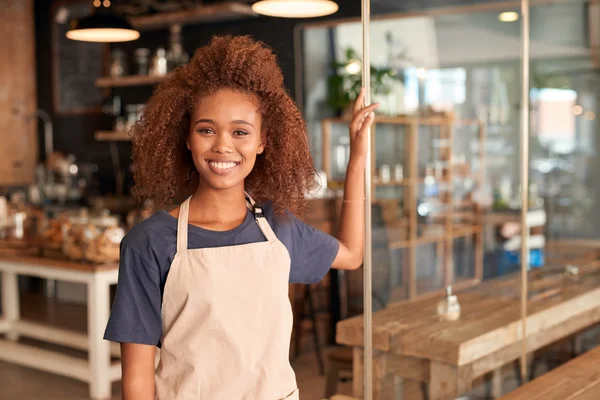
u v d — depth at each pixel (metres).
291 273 1.77
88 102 8.16
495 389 2.51
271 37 6.64
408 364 2.24
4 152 8.16
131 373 1.56
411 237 3.37
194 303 1.55
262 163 1.78
